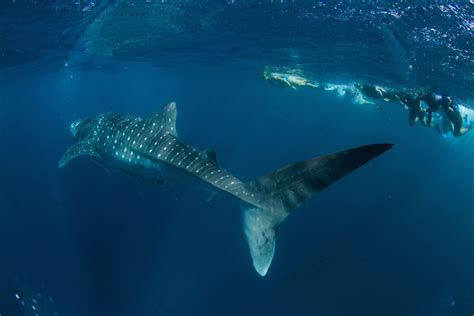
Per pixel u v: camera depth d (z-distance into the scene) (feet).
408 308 61.57
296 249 71.00
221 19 42.60
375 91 39.22
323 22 36.47
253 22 41.83
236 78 126.82
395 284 66.74
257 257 15.28
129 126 24.40
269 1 33.78
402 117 176.45
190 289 57.93
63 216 74.64
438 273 72.33
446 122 37.19
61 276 58.65
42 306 51.44
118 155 24.29
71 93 206.08
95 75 132.16
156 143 21.80
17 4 38.42
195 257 63.52
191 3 37.40
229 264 62.59
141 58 87.40
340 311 58.95
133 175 25.20
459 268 74.79
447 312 61.46
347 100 146.72
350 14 32.14
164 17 43.80
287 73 69.97
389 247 79.10
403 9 28.22
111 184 86.12
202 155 19.49
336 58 50.80
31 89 154.61
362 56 46.19
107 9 40.73
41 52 70.33
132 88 199.41
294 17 36.99
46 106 294.46
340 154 13.55
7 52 67.26
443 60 38.42
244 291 58.59
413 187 136.05
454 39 31.58
